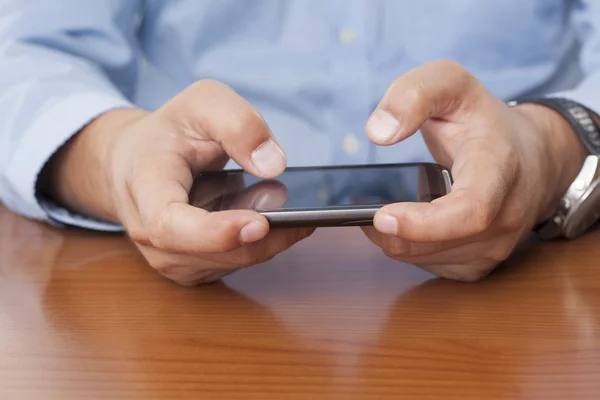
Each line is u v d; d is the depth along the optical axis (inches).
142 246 22.9
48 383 19.3
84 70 29.8
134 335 20.9
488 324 21.0
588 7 33.4
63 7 31.6
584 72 32.8
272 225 21.0
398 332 20.7
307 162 34.1
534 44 34.1
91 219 27.6
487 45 34.0
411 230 20.7
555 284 22.9
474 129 22.8
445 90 22.5
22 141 27.2
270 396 18.6
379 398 18.5
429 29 33.8
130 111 26.9
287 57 33.9
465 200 20.8
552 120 25.7
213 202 21.8
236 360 19.8
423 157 33.4
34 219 28.8
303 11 33.7
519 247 25.2
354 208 20.9
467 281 23.1
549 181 24.7
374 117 22.3
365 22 33.4
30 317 21.8
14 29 30.9
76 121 26.5
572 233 25.3
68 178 27.2
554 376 19.1
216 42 34.1
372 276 23.5
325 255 24.8
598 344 20.1
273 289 22.9
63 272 24.3
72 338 20.8
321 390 18.8
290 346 20.2
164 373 19.4
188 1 33.8
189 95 22.7
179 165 22.5
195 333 20.9
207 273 22.7
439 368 19.4
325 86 33.7
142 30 34.8
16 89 28.2
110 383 19.2
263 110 34.2
